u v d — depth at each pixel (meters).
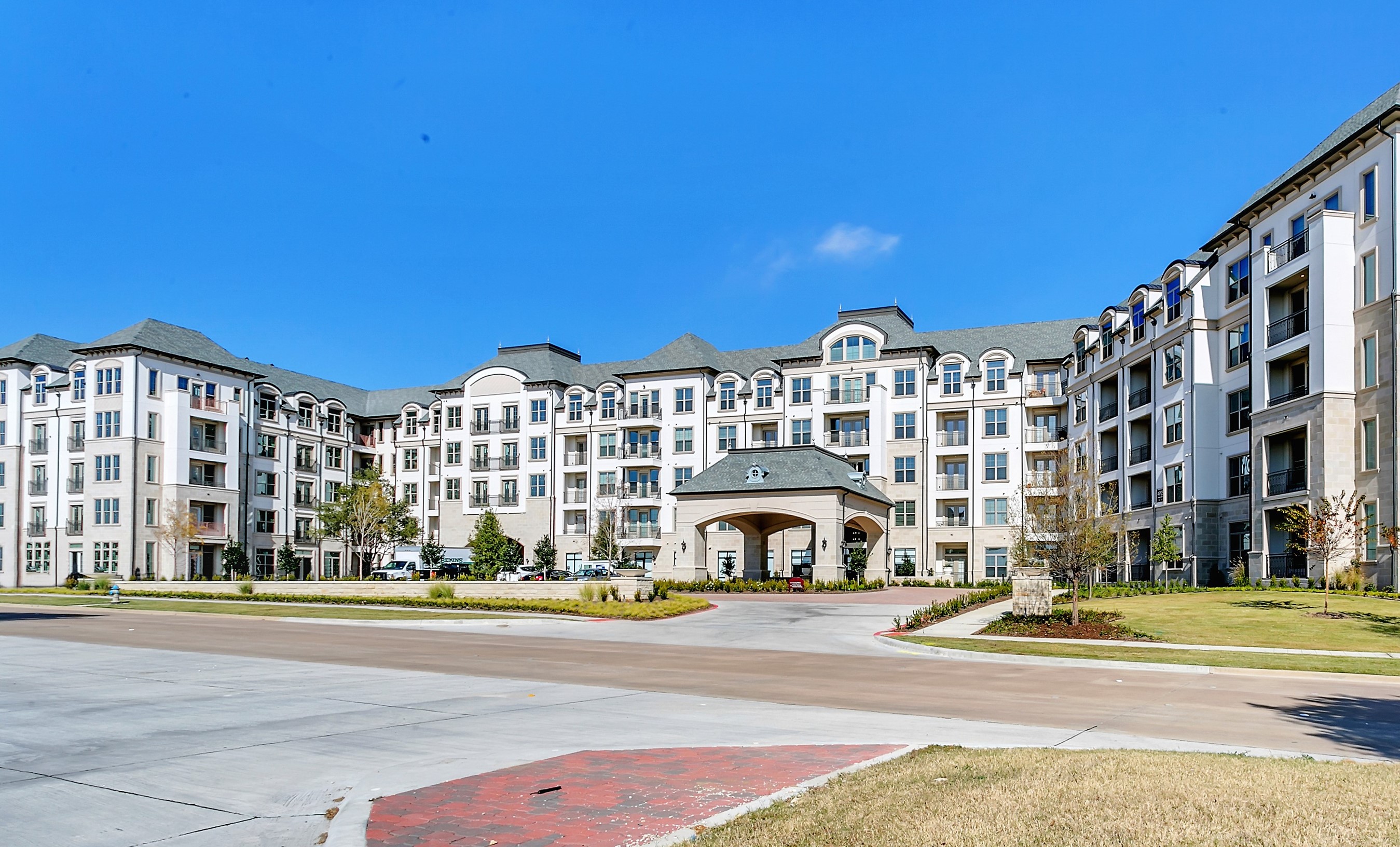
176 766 11.60
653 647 28.08
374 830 8.66
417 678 20.28
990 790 9.10
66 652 25.02
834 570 53.88
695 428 77.44
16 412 77.25
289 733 13.82
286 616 40.12
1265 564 43.91
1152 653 25.27
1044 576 33.12
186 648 26.28
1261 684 20.34
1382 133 38.62
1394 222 37.88
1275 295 44.59
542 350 86.44
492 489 83.62
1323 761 11.07
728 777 10.59
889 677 21.11
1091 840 7.56
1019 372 70.81
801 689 19.02
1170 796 8.87
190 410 75.25
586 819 8.92
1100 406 62.88
